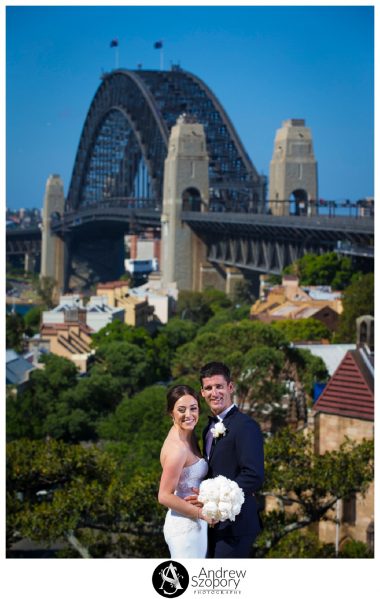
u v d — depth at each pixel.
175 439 14.30
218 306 199.88
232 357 80.00
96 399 95.31
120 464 61.97
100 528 38.44
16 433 89.06
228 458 14.23
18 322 150.75
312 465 42.12
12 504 39.25
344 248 168.12
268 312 144.38
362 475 39.31
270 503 43.66
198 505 14.11
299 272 173.25
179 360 98.75
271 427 77.50
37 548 53.59
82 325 150.38
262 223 197.12
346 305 125.50
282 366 80.75
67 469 41.62
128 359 112.50
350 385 46.84
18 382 97.25
